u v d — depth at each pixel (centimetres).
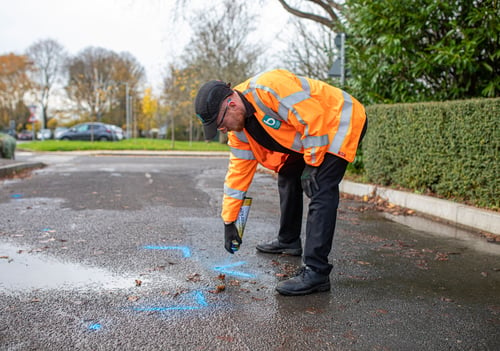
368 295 265
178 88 2559
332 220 263
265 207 575
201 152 2034
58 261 320
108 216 486
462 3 612
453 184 509
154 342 203
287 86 247
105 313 233
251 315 234
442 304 252
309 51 1570
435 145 535
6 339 204
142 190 709
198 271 304
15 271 296
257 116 252
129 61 5450
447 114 512
